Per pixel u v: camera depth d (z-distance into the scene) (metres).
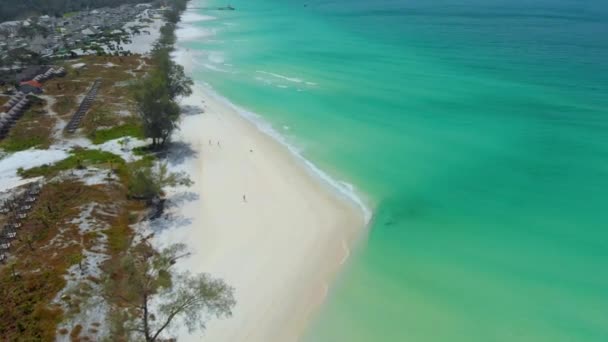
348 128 76.69
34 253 41.53
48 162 60.91
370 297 41.03
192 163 63.56
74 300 36.12
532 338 36.78
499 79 100.44
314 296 40.56
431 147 68.94
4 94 86.88
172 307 33.09
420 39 147.75
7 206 49.50
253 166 63.41
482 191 57.22
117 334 31.80
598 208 53.00
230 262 43.94
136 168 56.34
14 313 34.38
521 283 42.34
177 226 48.94
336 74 108.88
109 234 45.62
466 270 44.16
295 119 81.38
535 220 51.25
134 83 77.19
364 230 49.81
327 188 58.16
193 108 87.25
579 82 96.12
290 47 142.62
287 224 50.28
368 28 173.25
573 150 66.69
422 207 54.25
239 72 114.19
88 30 171.12
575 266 44.19
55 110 80.75
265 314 38.38
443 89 95.00
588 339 36.53
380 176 61.12
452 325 38.16
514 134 72.38
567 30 155.00
